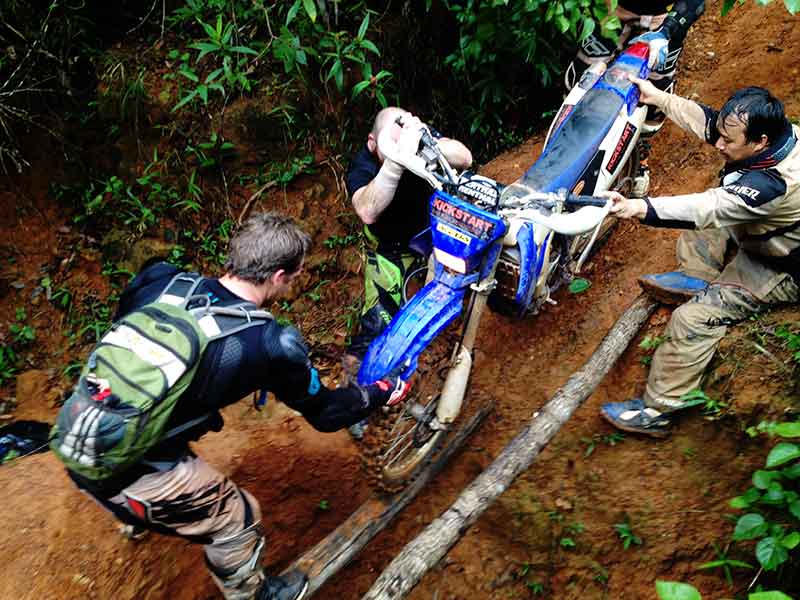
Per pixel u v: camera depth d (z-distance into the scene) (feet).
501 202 9.29
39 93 15.87
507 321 13.34
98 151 16.33
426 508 10.66
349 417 8.09
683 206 9.18
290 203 16.53
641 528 9.49
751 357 10.23
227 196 16.47
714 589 8.56
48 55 15.33
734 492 9.38
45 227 16.34
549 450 11.00
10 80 15.12
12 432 13.69
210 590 9.73
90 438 6.63
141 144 16.16
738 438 9.86
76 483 7.42
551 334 12.91
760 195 9.00
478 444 11.47
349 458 11.71
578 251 12.33
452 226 8.93
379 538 10.41
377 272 11.28
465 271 9.12
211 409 7.27
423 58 17.54
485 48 16.17
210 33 14.38
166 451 7.29
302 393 7.67
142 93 15.84
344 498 11.12
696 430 10.32
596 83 11.93
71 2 16.24
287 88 16.08
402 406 9.14
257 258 7.43
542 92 18.51
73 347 15.83
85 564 9.68
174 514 7.46
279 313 15.79
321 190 16.67
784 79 15.10
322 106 16.55
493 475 9.52
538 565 9.64
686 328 10.10
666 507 9.64
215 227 16.47
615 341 11.32
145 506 7.31
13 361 15.39
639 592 8.95
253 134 16.22
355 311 15.28
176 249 16.08
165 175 16.20
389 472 9.72
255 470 11.50
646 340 11.24
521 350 12.91
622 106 11.52
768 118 8.83
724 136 9.20
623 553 9.36
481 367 12.87
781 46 15.74
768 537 7.13
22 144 16.03
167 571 9.83
